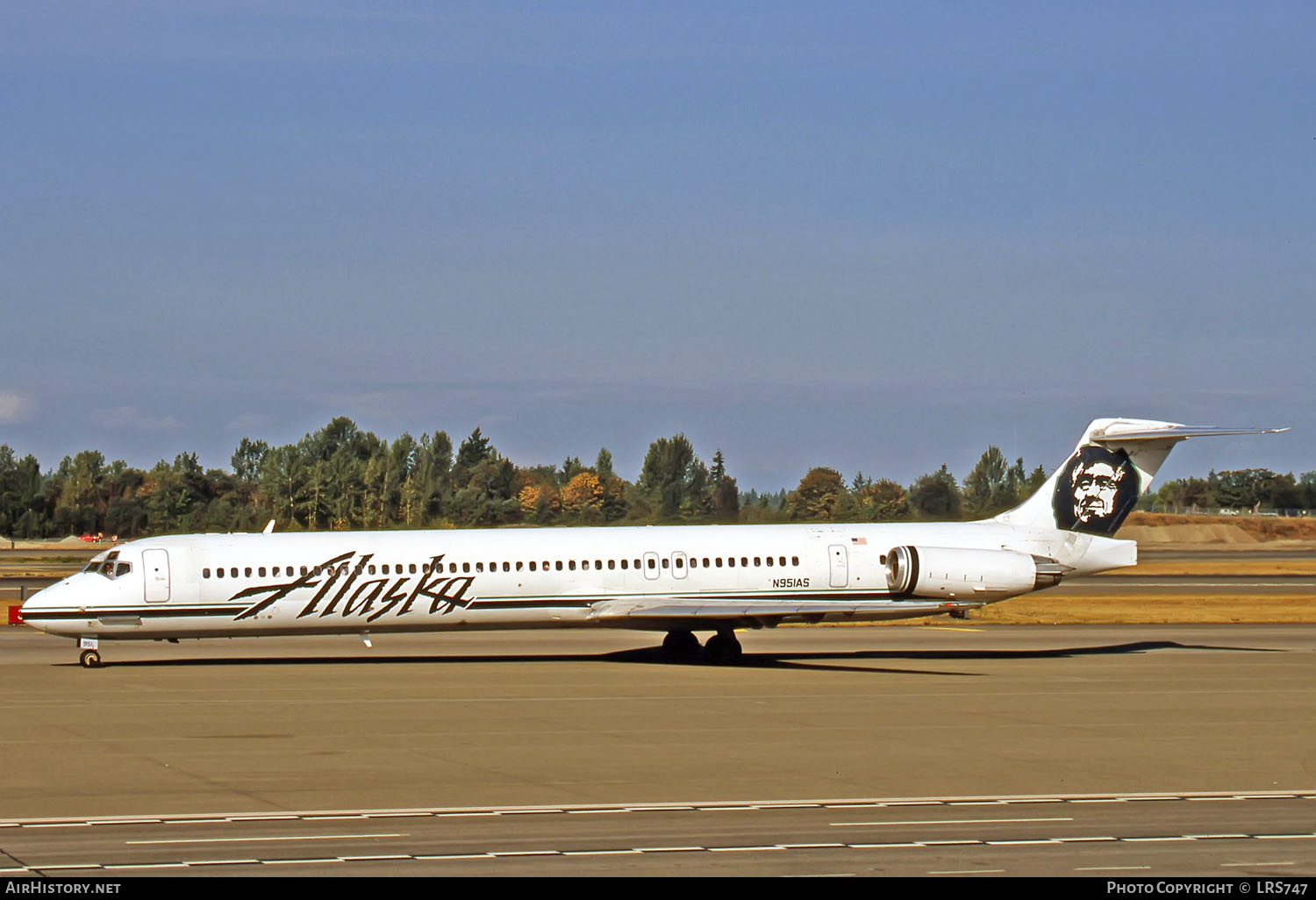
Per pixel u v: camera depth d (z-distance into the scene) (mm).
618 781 49188
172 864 36844
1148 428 104000
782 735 60594
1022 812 43844
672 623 96750
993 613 145000
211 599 92062
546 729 62406
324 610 93438
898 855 38031
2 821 42219
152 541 93125
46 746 57062
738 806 44688
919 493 194625
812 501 199125
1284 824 42188
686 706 70875
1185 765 52906
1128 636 119500
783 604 94062
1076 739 59812
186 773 50688
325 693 76438
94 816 43000
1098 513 105438
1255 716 67688
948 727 63219
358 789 47469
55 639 114625
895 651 105562
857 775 50375
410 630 95688
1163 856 38000
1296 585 196000
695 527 101188
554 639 116312
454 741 58688
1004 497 192875
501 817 43031
